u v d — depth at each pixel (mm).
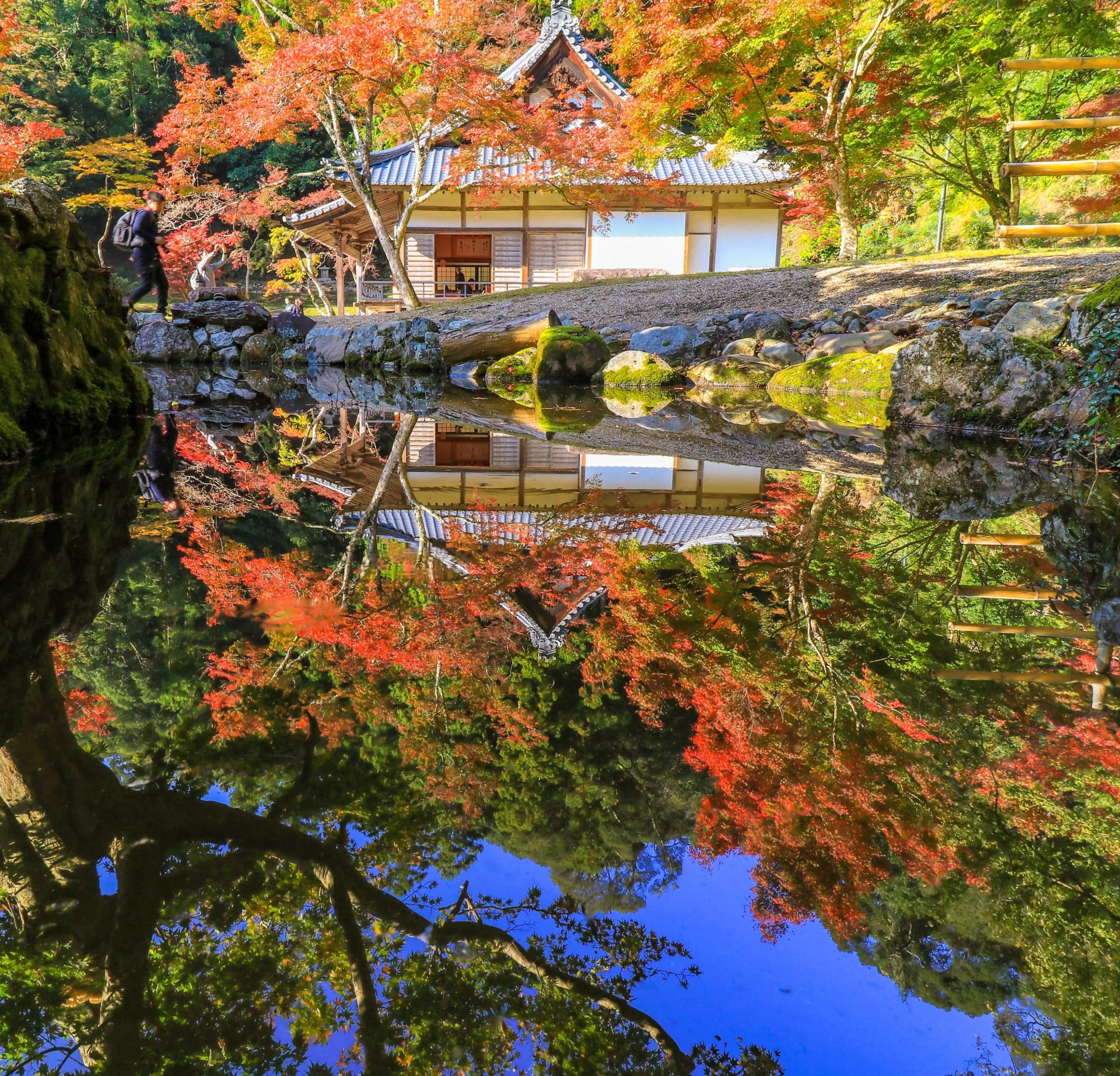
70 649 1723
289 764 1402
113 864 1119
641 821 1302
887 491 3699
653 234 17062
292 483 3922
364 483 4051
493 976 966
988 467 4156
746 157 16625
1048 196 16422
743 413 6301
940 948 1032
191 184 13922
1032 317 5102
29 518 2775
